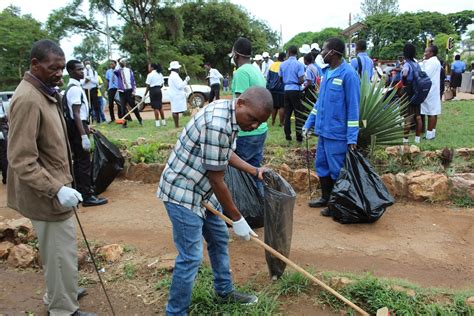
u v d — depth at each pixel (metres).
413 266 3.75
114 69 11.71
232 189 4.24
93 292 3.54
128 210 5.44
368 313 3.04
